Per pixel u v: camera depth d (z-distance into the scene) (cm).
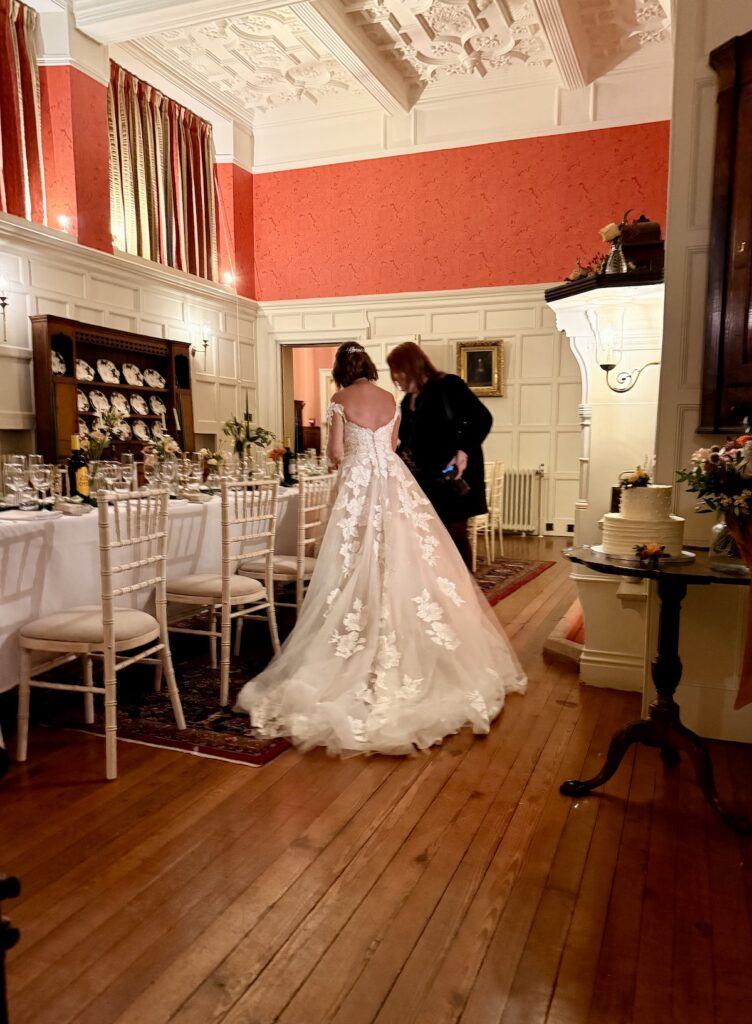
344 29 663
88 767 257
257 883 191
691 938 171
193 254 859
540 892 188
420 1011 149
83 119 666
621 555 245
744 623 279
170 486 411
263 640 428
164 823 220
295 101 873
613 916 179
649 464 362
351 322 910
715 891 189
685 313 289
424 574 319
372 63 733
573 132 795
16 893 77
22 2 623
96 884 190
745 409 271
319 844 210
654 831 218
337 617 309
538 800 237
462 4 659
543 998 153
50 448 614
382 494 324
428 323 877
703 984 157
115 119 736
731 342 275
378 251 888
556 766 261
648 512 244
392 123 861
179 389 779
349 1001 152
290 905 182
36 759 264
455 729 287
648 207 779
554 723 301
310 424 1210
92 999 152
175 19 626
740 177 267
